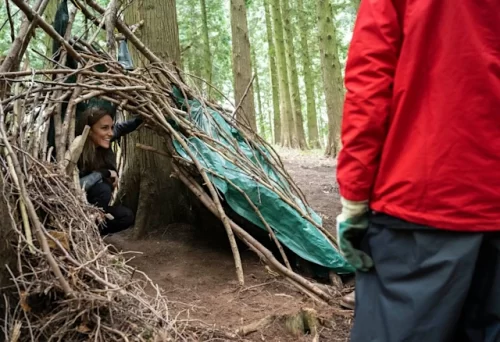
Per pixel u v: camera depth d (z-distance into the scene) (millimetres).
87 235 2645
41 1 3676
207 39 14742
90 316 2270
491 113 1406
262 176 3939
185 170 3928
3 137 2580
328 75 11703
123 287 2420
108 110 3746
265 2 18359
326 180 7840
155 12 4695
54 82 3318
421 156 1446
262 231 3953
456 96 1410
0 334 2293
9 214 2379
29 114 3449
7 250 2363
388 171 1516
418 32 1424
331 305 3287
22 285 2391
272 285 3494
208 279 3562
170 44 4773
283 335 2883
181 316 2934
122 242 4246
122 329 2295
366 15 1493
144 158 4430
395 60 1474
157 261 3867
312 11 17422
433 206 1442
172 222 4520
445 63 1414
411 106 1467
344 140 1527
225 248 4148
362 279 1636
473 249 1430
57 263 2336
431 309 1450
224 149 3984
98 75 3633
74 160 3252
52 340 2252
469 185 1412
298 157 12492
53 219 2684
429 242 1459
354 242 1664
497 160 1413
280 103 19375
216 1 16172
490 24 1397
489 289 1497
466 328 1574
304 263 3803
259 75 25344
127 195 4539
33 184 2717
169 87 4316
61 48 3986
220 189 3699
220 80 16875
